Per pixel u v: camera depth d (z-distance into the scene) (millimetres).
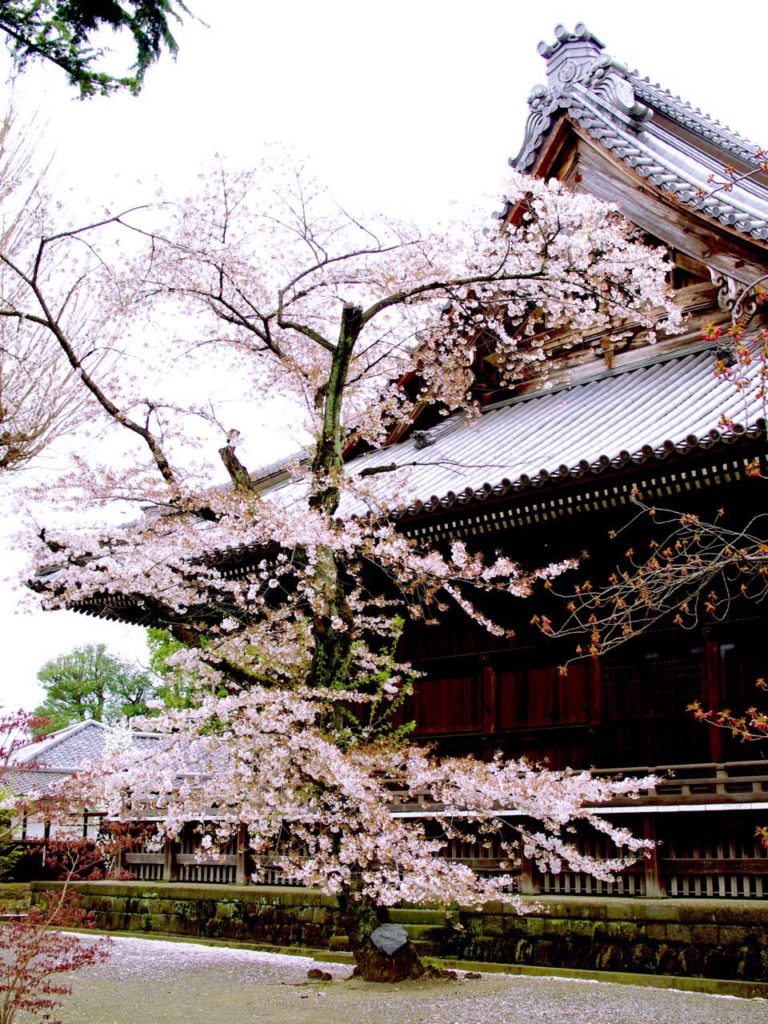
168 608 11945
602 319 14836
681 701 13922
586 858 11125
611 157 19109
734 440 11727
